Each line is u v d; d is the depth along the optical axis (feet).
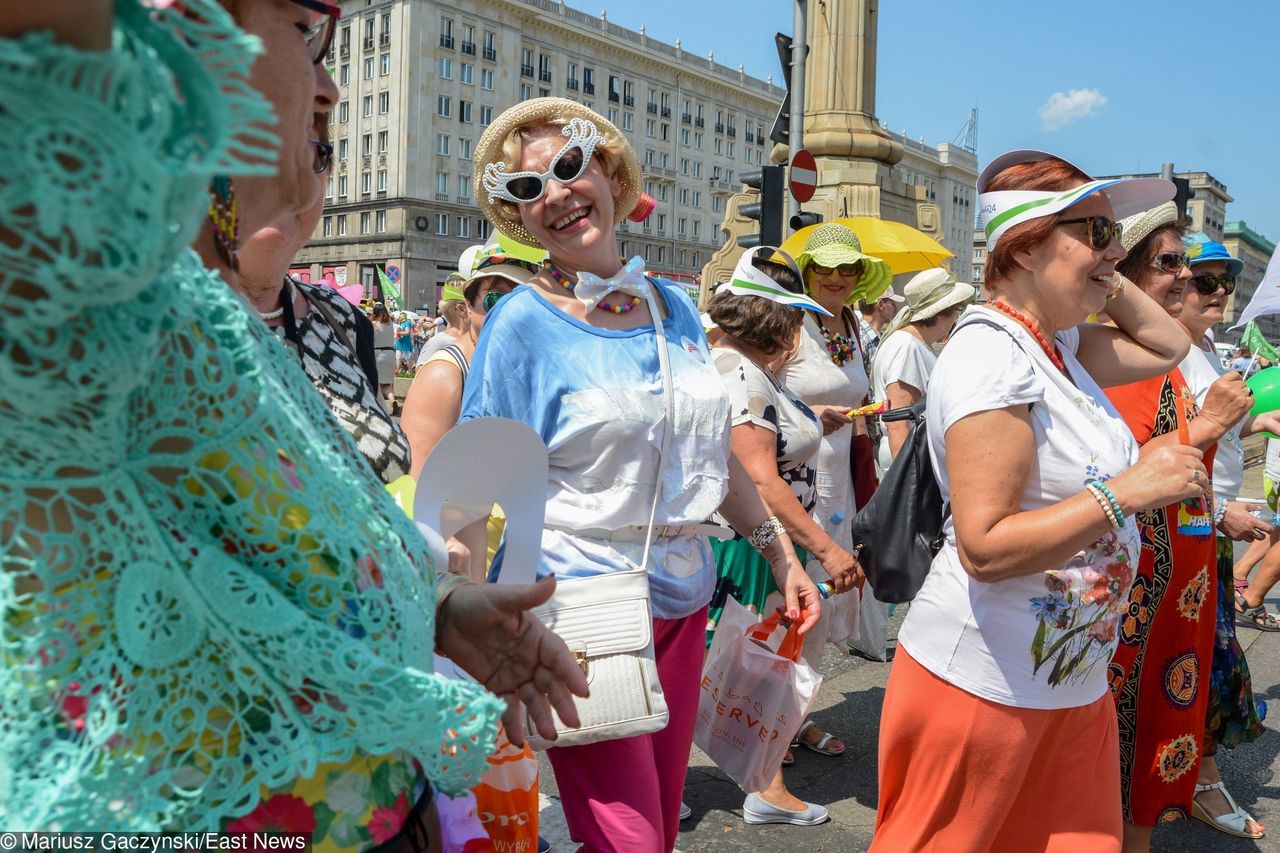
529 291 7.13
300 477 2.81
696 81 272.72
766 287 10.12
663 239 267.59
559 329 6.95
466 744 3.03
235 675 2.65
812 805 10.58
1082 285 6.46
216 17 1.98
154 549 2.49
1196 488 5.64
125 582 2.45
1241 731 10.50
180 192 1.96
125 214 1.89
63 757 2.46
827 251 13.66
